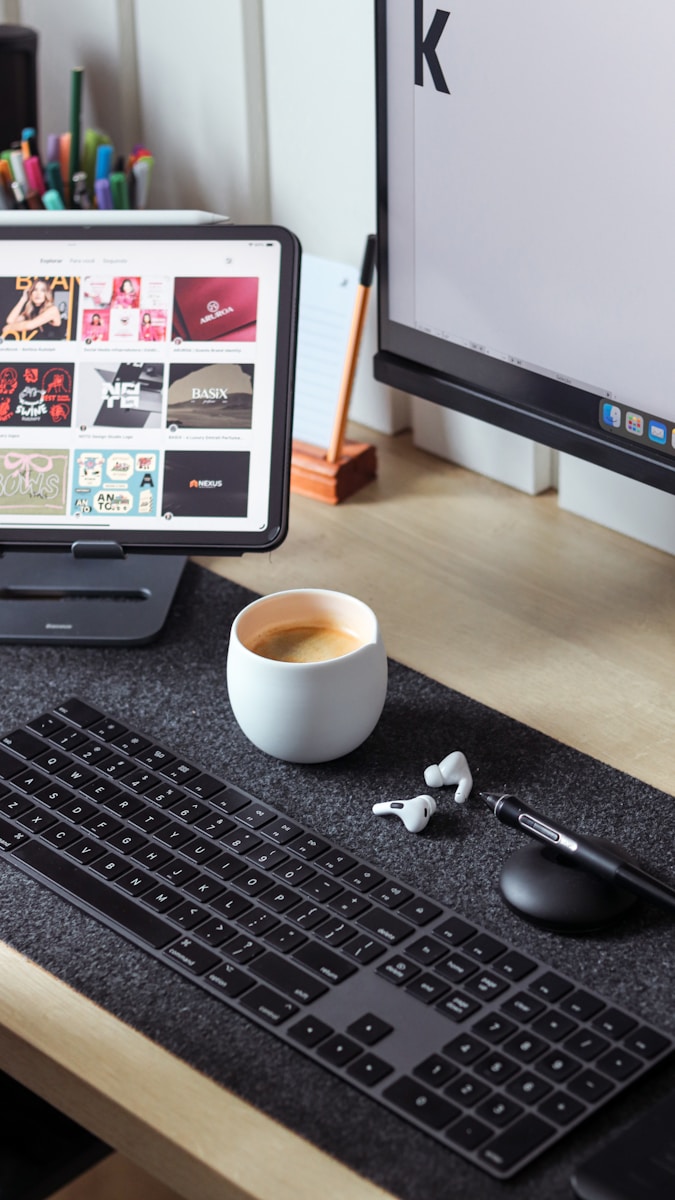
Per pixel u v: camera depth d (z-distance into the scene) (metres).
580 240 0.83
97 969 0.67
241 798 0.78
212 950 0.67
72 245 0.94
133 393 0.93
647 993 0.64
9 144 1.21
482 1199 0.55
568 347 0.86
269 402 0.92
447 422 1.13
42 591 0.98
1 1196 0.91
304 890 0.71
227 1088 0.61
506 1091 0.59
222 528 0.91
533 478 1.08
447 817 0.76
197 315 0.93
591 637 0.92
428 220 0.92
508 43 0.81
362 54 1.05
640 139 0.77
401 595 0.97
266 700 0.78
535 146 0.83
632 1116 0.59
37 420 0.94
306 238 1.19
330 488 1.09
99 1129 0.63
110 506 0.92
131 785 0.79
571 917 0.67
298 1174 0.57
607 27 0.76
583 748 0.82
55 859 0.74
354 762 0.81
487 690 0.87
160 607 0.95
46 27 1.28
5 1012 0.65
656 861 0.72
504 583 0.99
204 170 1.22
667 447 0.83
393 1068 0.60
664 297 0.79
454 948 0.67
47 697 0.88
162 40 1.19
